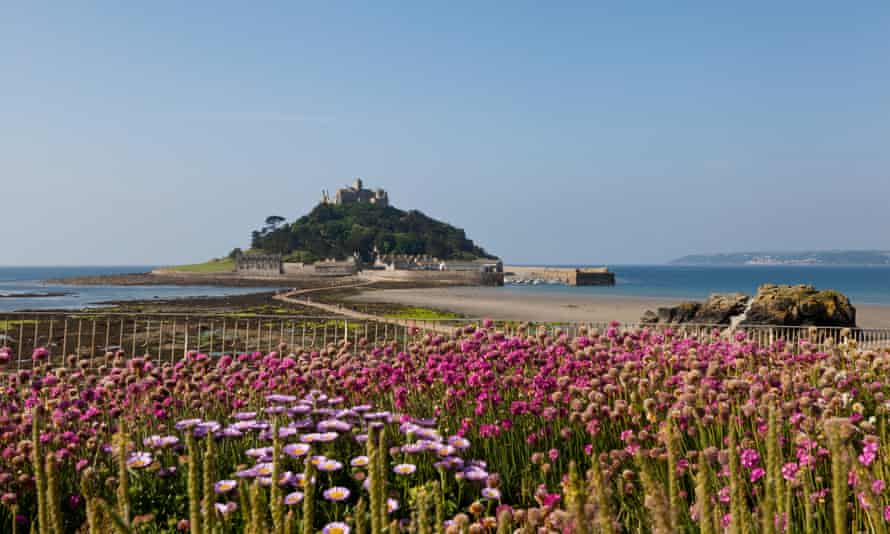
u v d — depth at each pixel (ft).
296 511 12.12
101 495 14.85
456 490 15.49
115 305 211.82
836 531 5.49
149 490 15.53
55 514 6.73
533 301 229.66
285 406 18.88
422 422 17.24
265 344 85.15
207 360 23.22
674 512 7.41
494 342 23.36
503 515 7.50
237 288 381.81
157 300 237.25
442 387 21.85
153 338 92.58
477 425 19.40
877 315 150.92
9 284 478.18
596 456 6.50
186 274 561.43
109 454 16.78
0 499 13.94
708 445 15.83
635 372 19.61
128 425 19.10
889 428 15.43
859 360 20.61
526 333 27.37
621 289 353.72
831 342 23.04
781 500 6.77
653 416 16.14
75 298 278.67
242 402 20.59
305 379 20.75
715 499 11.33
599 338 24.26
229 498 13.71
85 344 84.69
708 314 96.63
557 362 22.12
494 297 259.60
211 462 6.62
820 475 13.50
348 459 16.57
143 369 21.17
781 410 14.89
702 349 22.85
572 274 434.71
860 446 11.94
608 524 6.15
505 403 20.07
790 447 14.75
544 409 18.01
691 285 417.08
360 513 7.50
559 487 15.26
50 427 17.81
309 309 181.88
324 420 17.35
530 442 17.49
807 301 81.20
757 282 465.47
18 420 17.57
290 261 609.42
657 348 23.11
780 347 23.59
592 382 18.83
